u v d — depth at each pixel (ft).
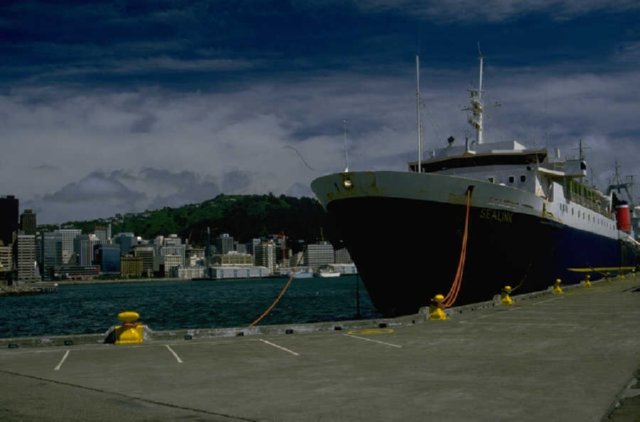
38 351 65.46
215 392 43.06
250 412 36.96
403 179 115.65
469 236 123.24
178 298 528.22
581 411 35.24
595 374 46.34
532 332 74.33
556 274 168.25
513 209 131.64
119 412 37.50
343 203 122.01
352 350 62.64
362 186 118.32
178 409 38.09
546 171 152.66
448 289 125.18
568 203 173.17
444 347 63.31
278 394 41.91
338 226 128.26
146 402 40.24
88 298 622.95
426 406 37.42
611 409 35.65
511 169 147.64
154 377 49.44
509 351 59.47
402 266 122.21
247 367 53.47
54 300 595.47
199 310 321.73
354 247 125.90
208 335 76.84
